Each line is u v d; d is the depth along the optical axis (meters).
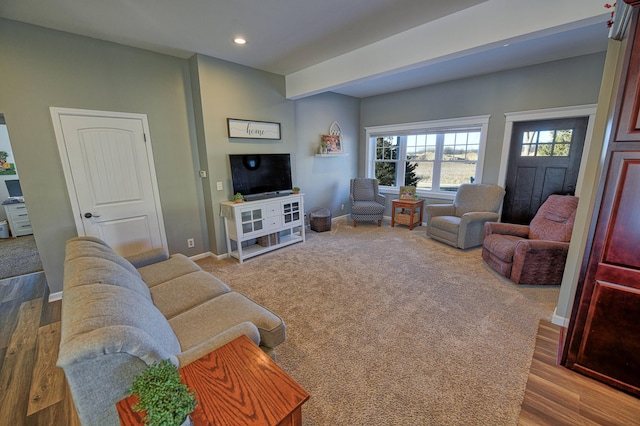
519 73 3.93
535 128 3.96
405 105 5.21
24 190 2.53
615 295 1.53
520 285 2.85
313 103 4.99
